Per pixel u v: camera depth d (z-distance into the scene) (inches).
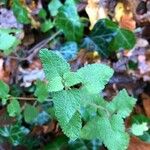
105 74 5.4
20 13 8.5
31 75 8.7
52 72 5.3
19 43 8.1
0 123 7.9
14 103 7.0
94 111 6.6
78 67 8.7
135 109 9.3
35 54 8.8
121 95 6.7
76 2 8.8
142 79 9.4
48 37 8.9
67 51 8.6
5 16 8.5
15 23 8.5
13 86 8.6
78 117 5.2
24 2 8.9
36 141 8.6
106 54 8.9
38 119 8.3
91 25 8.9
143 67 9.2
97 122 6.3
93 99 6.5
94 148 8.1
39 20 8.9
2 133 8.0
